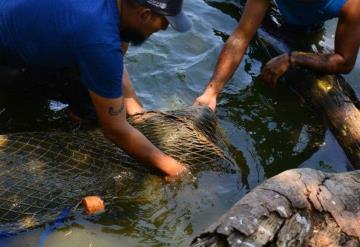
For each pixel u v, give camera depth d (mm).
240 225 2262
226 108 3312
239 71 3547
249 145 3133
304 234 2311
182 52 3572
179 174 2803
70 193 2674
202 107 3047
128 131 2650
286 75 3498
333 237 2328
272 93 3428
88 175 2732
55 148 2771
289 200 2342
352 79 3539
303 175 2428
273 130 3225
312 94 3367
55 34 2576
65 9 2535
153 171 2799
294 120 3293
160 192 2781
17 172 2668
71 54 2588
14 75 2881
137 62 3473
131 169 2789
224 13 3883
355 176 2484
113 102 2562
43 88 2967
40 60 2697
